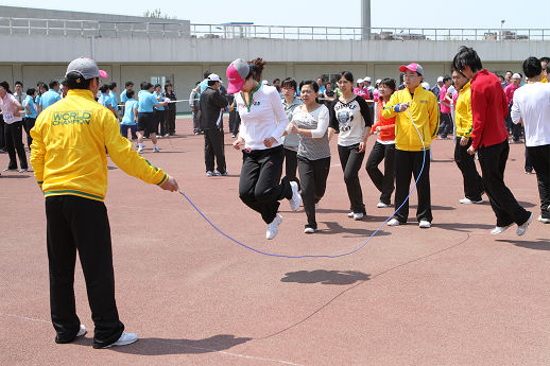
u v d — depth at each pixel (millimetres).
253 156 6035
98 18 47375
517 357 3865
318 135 7008
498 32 47500
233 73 5738
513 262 5930
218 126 12320
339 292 5176
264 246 6789
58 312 4262
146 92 17219
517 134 18500
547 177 7543
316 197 7719
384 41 44250
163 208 9078
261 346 4129
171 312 4828
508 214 6734
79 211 4051
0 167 14469
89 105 4176
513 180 11203
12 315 4855
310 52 43000
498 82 6605
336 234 7293
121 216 8516
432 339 4164
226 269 5953
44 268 6145
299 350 4043
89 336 4418
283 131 5945
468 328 4340
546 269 5684
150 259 6352
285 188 6055
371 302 4910
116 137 4137
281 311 4777
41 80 38500
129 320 4676
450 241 6793
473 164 8898
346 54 43688
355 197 8039
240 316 4699
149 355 4043
